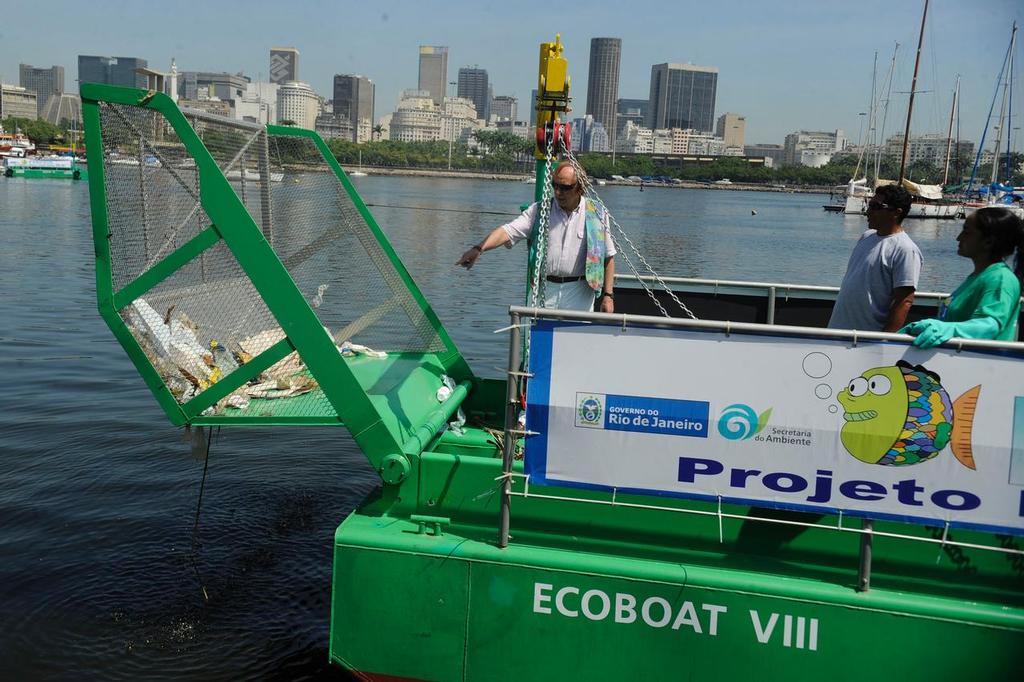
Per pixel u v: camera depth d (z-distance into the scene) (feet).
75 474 23.77
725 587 11.48
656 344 11.40
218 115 15.44
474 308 55.83
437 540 12.41
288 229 17.24
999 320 11.27
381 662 12.53
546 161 14.94
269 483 23.66
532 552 12.07
